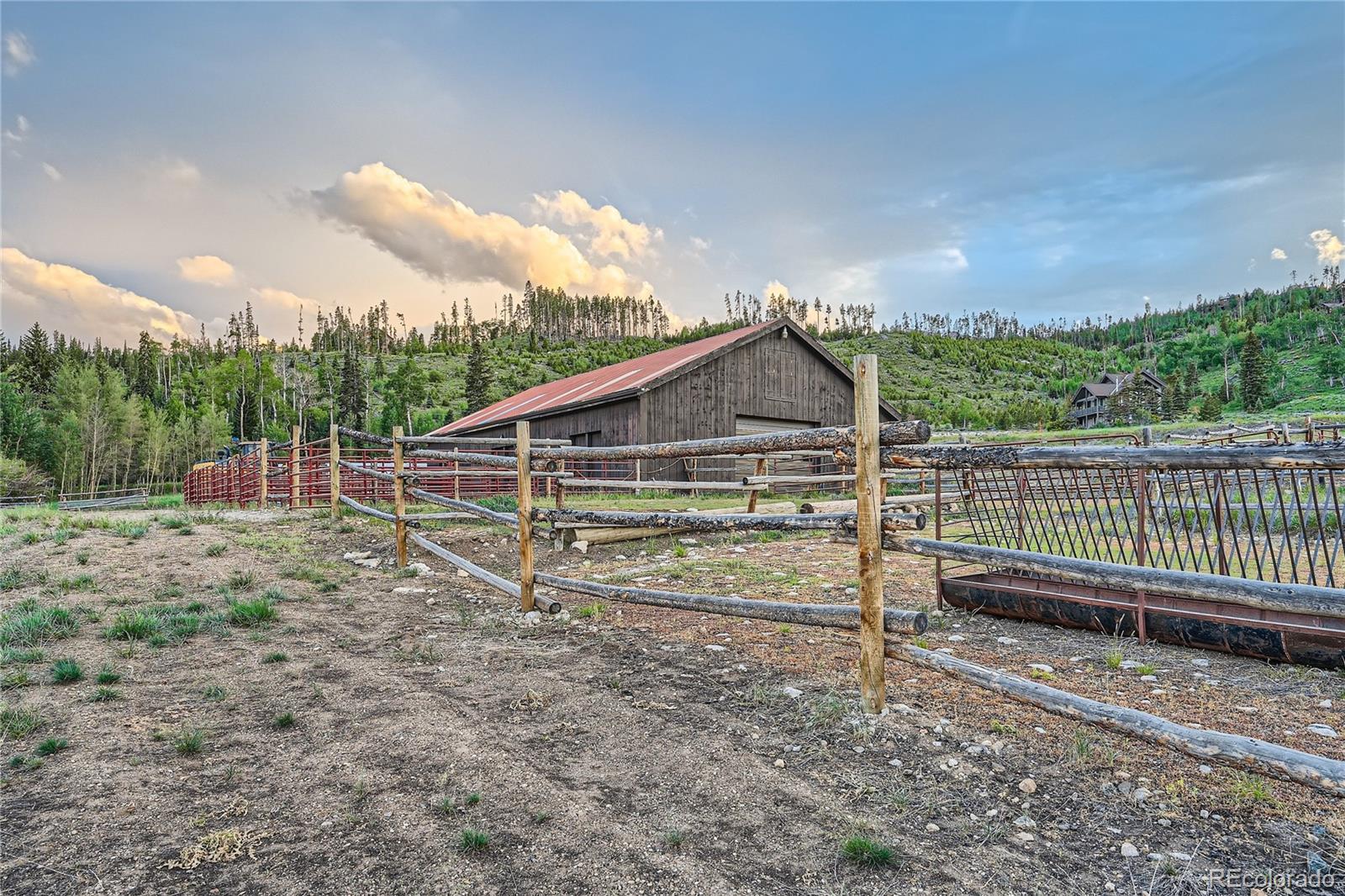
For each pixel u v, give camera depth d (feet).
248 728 10.16
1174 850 6.97
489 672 12.84
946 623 15.87
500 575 23.35
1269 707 10.39
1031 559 8.96
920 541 10.10
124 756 9.07
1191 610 14.65
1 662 12.50
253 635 15.01
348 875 6.69
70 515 31.91
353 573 22.09
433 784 8.52
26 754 9.04
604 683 12.21
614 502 40.60
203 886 6.47
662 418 51.01
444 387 354.95
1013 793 8.16
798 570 22.81
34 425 174.09
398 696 11.55
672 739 9.86
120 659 13.08
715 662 13.20
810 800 8.13
